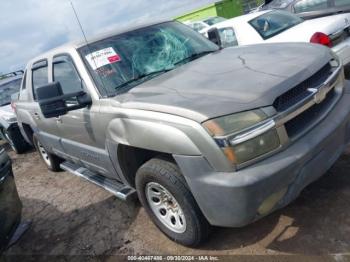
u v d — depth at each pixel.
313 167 2.58
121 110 3.02
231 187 2.36
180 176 2.74
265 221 3.10
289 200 2.55
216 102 2.52
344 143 2.93
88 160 4.00
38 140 5.66
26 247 3.95
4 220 3.35
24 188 5.75
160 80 3.30
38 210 4.77
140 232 3.52
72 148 4.25
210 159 2.43
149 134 2.75
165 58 3.75
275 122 2.41
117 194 3.54
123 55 3.63
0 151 3.66
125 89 3.35
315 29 5.68
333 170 3.53
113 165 3.44
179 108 2.58
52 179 5.76
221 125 2.38
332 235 2.74
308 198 3.23
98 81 3.46
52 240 3.92
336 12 7.05
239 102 2.46
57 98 3.22
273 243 2.84
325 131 2.65
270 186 2.38
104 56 3.59
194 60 3.74
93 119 3.39
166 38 3.98
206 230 2.83
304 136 2.57
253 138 2.36
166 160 2.89
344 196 3.12
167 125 2.62
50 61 4.28
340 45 5.56
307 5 7.53
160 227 3.23
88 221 4.06
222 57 3.54
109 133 3.22
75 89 3.73
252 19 6.76
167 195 2.97
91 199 4.58
